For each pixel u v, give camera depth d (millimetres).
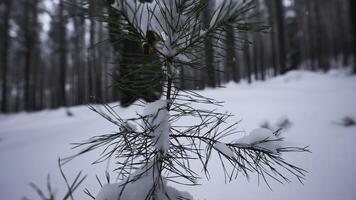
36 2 17844
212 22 1102
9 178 4000
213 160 3156
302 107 5312
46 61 34156
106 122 5910
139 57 1229
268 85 10523
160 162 1237
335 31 34219
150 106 1190
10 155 5293
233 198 2428
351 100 5539
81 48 21703
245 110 5277
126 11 1043
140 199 1254
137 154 1186
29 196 3287
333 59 35562
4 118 15750
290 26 15984
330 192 2342
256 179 2684
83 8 1023
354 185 2383
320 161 2902
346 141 3348
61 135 5941
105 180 3170
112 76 1240
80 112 10023
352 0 11750
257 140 1251
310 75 12031
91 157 4016
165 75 1250
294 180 2588
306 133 3830
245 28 1104
